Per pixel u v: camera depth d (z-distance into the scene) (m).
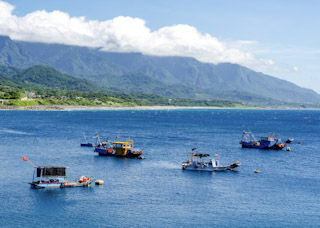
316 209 86.81
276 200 92.88
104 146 169.00
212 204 88.75
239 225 76.50
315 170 129.62
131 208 84.50
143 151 165.75
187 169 126.56
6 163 128.50
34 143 182.12
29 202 86.62
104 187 100.88
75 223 75.19
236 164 127.06
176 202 89.56
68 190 97.00
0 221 75.12
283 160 150.00
